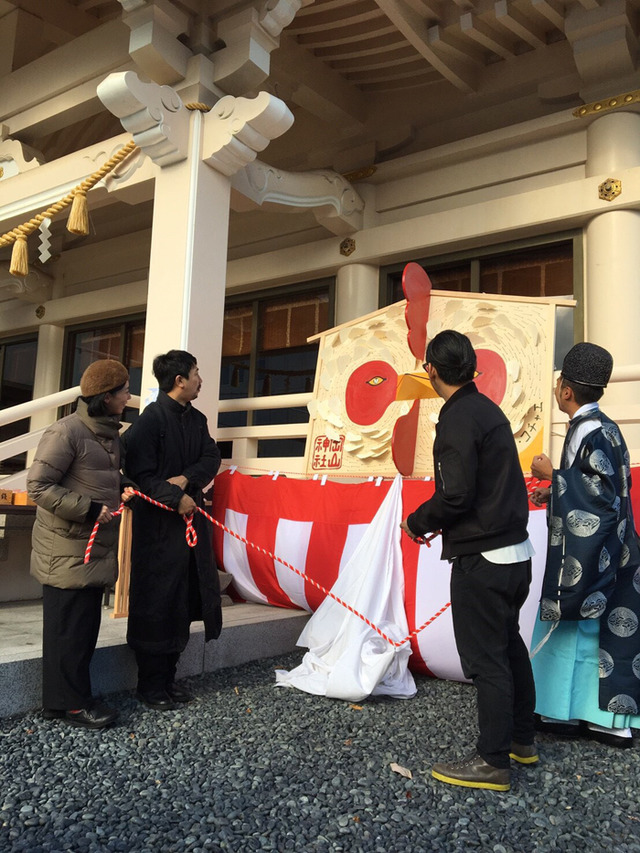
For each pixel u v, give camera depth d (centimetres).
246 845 196
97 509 274
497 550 242
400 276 648
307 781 240
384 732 292
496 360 420
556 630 290
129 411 836
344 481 473
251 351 739
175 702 321
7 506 456
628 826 212
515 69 588
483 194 599
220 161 480
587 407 278
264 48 489
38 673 305
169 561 313
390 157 653
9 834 200
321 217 623
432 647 364
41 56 659
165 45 477
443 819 215
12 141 625
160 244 488
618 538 268
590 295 540
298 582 441
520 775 251
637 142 532
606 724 279
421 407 444
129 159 523
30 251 870
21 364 948
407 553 382
